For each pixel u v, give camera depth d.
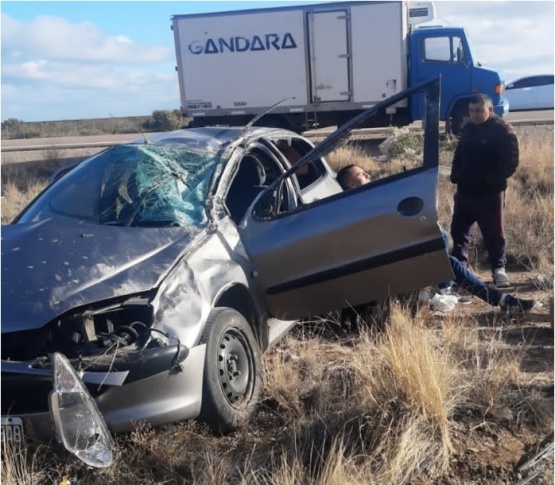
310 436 3.81
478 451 3.73
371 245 4.50
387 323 5.01
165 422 3.66
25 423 3.48
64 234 4.22
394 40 18.80
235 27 19.56
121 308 3.75
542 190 10.75
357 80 19.16
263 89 19.69
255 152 5.36
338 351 5.00
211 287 4.09
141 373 3.54
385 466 3.50
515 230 8.05
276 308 4.68
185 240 4.26
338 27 18.98
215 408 3.83
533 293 6.53
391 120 19.31
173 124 39.31
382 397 3.90
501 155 6.38
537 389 4.31
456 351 4.79
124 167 5.01
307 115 19.69
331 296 4.64
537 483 3.48
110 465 3.46
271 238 4.61
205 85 20.05
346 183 6.31
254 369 4.22
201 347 3.78
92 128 43.34
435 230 4.42
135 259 4.00
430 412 3.77
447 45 18.95
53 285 3.71
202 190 4.74
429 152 4.54
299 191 5.43
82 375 3.44
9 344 3.61
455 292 6.47
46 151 20.58
